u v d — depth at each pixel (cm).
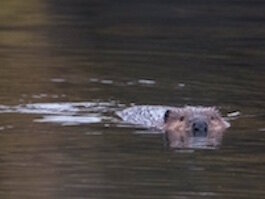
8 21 8506
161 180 3988
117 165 4194
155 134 4716
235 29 8288
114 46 7344
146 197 3784
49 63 6562
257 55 7000
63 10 9219
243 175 4091
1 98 5397
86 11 9200
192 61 6738
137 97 5506
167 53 7062
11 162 4225
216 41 7644
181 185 3947
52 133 4681
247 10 9356
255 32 8119
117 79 6028
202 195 3822
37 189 3872
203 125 4762
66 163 4212
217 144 4541
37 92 5581
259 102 5434
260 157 4341
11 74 6131
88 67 6438
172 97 5541
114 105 5294
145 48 7275
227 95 5603
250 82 5981
